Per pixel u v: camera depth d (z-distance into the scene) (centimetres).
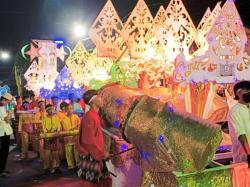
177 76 469
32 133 1004
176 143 337
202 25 623
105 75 808
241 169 366
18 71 1479
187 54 577
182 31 577
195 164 326
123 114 480
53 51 1073
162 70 569
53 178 774
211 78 475
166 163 337
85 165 505
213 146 321
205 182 344
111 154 520
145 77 566
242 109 423
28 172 846
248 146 407
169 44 566
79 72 881
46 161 815
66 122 821
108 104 527
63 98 1029
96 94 513
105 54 532
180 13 577
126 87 562
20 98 1202
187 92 585
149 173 371
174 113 358
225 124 549
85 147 497
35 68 1068
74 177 775
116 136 525
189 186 336
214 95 603
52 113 817
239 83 432
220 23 473
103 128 573
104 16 531
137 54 552
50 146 810
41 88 1058
